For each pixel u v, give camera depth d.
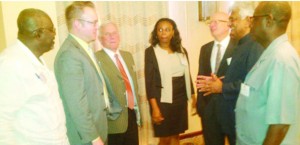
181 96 2.61
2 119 1.11
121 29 3.11
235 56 1.99
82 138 1.56
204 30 3.63
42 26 1.27
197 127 3.70
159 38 2.56
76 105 1.53
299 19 3.88
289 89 1.17
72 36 1.68
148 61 2.54
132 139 2.26
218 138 2.21
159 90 2.52
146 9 3.20
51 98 1.31
